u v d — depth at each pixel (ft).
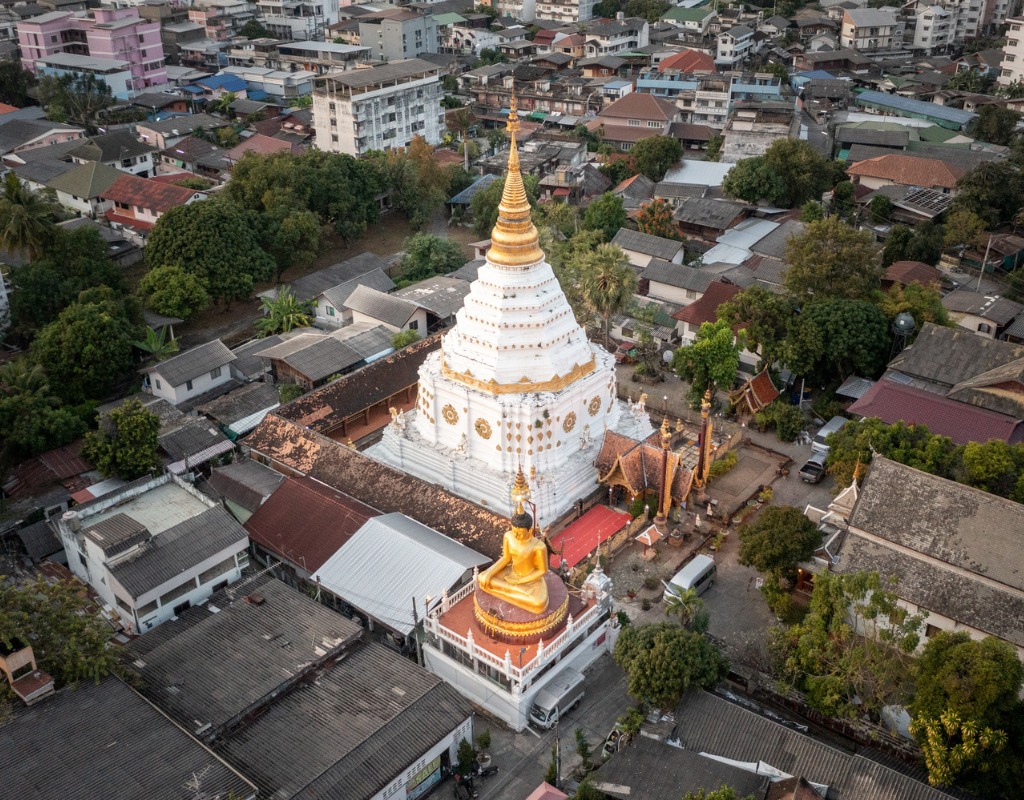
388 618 205.26
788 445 282.77
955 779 164.04
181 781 158.51
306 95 634.02
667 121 537.24
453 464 246.47
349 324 353.10
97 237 361.51
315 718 177.58
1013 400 256.32
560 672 197.16
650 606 220.23
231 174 449.48
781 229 393.50
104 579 211.20
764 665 200.44
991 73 643.86
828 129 547.49
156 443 260.62
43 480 255.09
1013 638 182.91
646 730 179.52
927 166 443.32
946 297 336.49
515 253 235.61
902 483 208.33
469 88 638.94
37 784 157.38
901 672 179.32
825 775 165.78
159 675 187.11
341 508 233.76
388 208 481.46
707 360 285.02
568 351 243.19
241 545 220.43
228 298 361.92
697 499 254.68
